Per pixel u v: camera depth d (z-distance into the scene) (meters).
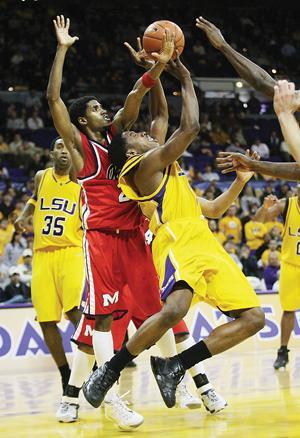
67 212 9.71
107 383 6.94
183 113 6.98
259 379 10.69
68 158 9.66
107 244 7.65
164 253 7.14
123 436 6.95
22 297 16.22
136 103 7.75
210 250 7.21
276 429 7.03
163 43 7.15
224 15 35.84
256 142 28.31
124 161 7.37
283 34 35.97
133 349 6.88
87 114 7.81
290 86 5.51
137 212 7.73
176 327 8.37
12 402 9.23
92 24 32.56
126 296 7.96
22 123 26.94
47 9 32.19
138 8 34.50
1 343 12.77
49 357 12.98
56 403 9.09
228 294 7.05
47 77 29.69
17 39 30.66
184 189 7.29
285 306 12.05
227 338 7.03
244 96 32.50
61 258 9.69
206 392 7.88
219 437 6.73
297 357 13.39
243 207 23.22
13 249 18.48
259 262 19.16
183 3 35.59
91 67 30.70
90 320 7.84
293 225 12.05
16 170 24.28
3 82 29.16
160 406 8.58
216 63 32.84
